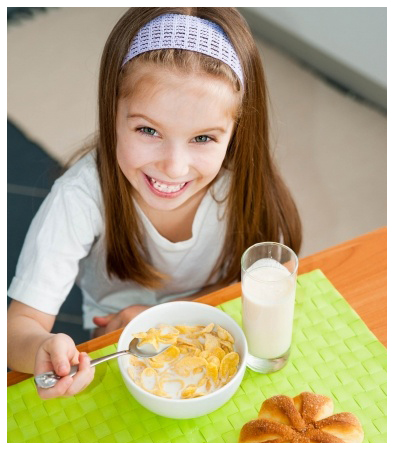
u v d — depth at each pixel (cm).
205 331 101
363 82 245
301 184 218
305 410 94
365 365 102
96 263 147
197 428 95
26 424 96
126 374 94
